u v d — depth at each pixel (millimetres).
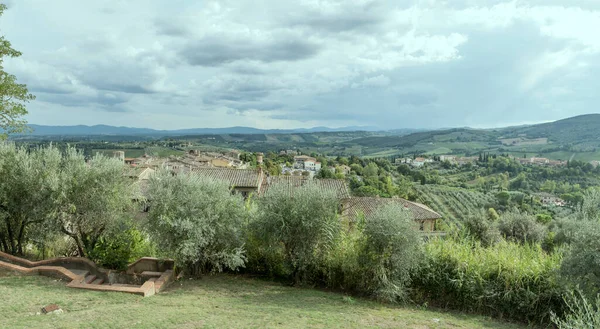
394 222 11383
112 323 8039
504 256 11227
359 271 12281
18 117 16359
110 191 14516
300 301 11023
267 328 8234
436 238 12883
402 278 11375
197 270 13539
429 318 9977
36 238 14695
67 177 13789
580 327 6520
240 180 36656
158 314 8859
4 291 10180
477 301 10945
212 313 9305
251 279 13633
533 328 9961
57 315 8477
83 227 14641
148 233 12750
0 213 14320
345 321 9172
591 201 11070
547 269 10516
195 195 12633
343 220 13539
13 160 14484
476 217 26297
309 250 12547
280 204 12828
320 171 102312
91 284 11531
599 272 8672
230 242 13062
